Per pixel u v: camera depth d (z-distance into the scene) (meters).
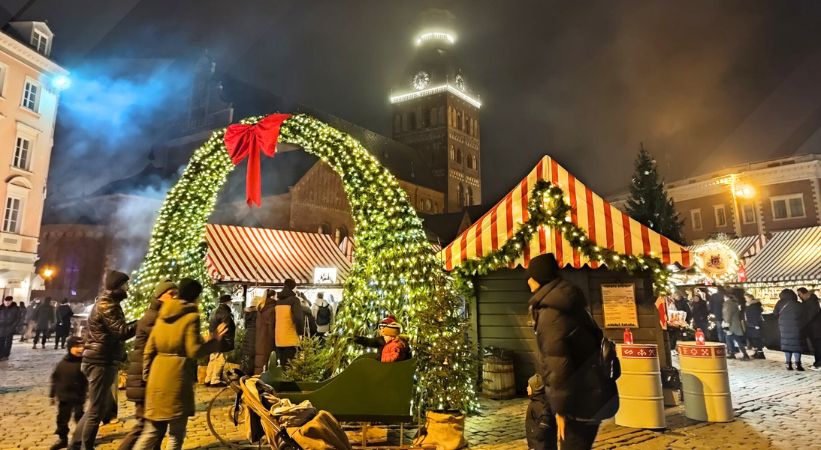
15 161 27.38
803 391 9.68
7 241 26.38
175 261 11.69
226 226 18.86
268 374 6.61
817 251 19.20
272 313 10.12
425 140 81.00
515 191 10.20
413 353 7.58
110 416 6.89
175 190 11.81
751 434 6.72
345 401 6.03
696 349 7.67
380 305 8.36
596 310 9.55
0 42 26.09
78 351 6.30
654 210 31.08
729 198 35.19
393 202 8.66
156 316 5.26
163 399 4.75
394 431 6.98
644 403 7.03
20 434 6.77
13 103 26.95
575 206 9.70
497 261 9.84
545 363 4.03
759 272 20.31
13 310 15.04
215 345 5.07
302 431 4.72
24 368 13.19
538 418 5.22
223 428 7.14
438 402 7.38
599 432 6.87
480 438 6.62
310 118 9.84
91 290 40.69
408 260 8.28
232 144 10.66
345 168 9.16
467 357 7.95
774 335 16.88
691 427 7.12
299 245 20.62
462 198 81.38
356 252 8.91
